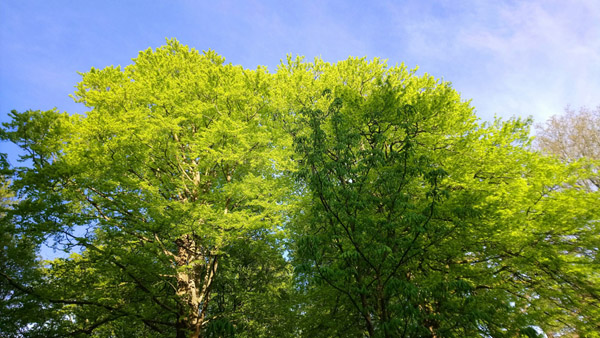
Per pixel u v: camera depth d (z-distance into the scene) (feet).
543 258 22.89
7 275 21.79
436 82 41.09
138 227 25.00
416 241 18.31
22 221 21.16
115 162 25.50
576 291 22.90
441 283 15.16
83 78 37.58
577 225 22.91
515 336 19.43
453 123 29.99
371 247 17.29
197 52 46.93
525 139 31.19
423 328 14.21
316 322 27.48
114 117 29.96
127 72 41.96
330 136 26.08
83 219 22.89
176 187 30.12
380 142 23.48
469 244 23.75
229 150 29.07
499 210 23.58
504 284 24.88
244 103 36.73
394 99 28.27
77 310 26.45
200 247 29.81
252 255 39.96
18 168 21.35
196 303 28.86
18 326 19.93
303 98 40.91
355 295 19.90
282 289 44.24
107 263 24.49
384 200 18.85
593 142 44.47
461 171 27.94
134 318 24.86
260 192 29.81
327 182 18.57
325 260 24.31
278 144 32.83
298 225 30.19
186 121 35.60
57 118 23.90
